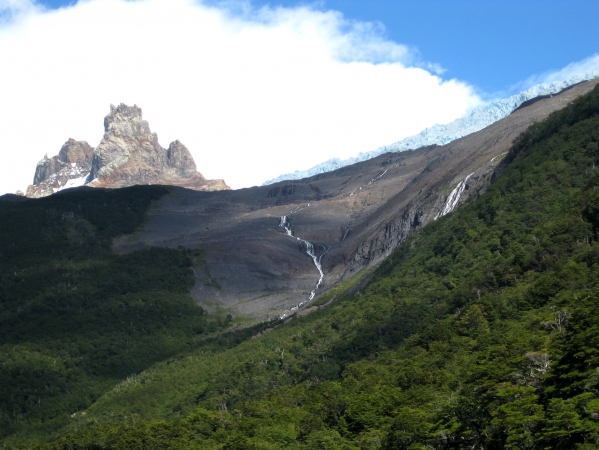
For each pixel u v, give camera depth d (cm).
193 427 13675
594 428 7506
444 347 12925
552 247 14650
